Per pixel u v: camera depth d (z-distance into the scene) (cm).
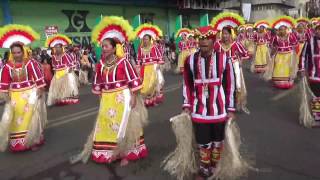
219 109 479
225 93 481
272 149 631
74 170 580
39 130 686
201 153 498
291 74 1161
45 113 713
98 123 596
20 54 660
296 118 821
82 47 2006
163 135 738
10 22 1914
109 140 586
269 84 1281
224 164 496
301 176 526
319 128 743
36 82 677
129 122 581
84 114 974
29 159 644
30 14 2034
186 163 504
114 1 2473
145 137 728
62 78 1116
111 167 583
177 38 2319
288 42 1162
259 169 550
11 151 687
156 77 1020
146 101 1010
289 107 927
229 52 856
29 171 591
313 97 750
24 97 670
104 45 561
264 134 714
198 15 3319
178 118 493
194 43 1766
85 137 757
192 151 511
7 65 665
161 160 602
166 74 1841
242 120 820
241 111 901
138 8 2725
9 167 612
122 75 570
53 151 677
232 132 485
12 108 668
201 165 502
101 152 593
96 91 589
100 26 573
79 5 2289
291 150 625
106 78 572
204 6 3247
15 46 654
